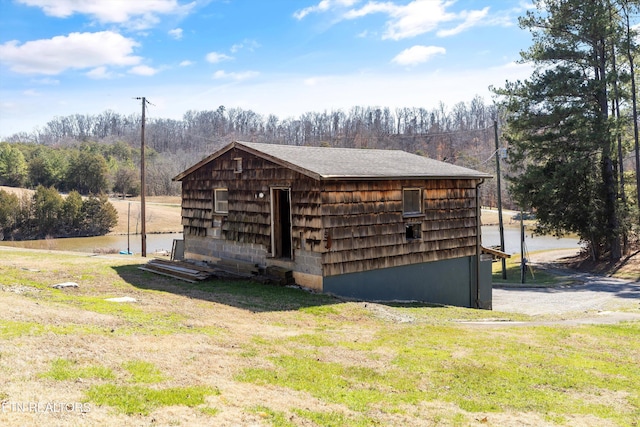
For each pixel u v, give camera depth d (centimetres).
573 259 3081
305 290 1253
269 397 546
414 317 1116
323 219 1207
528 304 1847
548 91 2603
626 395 642
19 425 412
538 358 789
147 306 978
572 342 916
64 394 484
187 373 585
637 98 2738
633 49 2544
